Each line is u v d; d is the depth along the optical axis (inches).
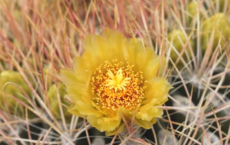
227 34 14.8
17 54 15.7
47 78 14.4
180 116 14.0
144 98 13.5
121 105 13.5
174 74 14.7
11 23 16.2
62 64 15.1
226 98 14.5
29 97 14.8
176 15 15.5
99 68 13.5
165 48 14.2
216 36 14.6
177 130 14.0
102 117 13.1
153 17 15.3
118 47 13.6
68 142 14.0
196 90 14.4
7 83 14.4
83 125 14.1
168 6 16.0
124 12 15.5
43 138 14.1
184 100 14.1
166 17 16.3
